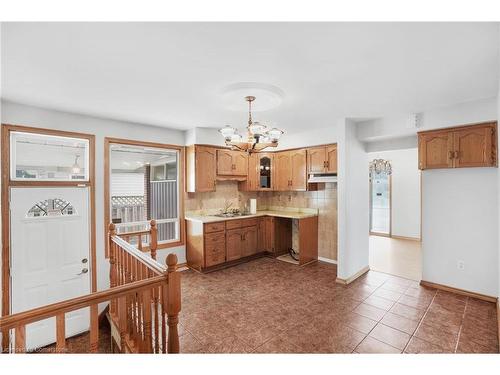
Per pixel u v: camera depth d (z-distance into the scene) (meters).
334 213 4.71
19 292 2.88
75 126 3.32
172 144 4.33
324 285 3.68
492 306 2.98
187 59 1.93
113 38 1.65
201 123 3.94
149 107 3.09
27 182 2.96
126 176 3.91
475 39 1.67
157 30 1.57
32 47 1.75
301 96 2.74
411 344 2.30
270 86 2.42
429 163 3.33
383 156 7.04
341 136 3.68
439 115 3.16
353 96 2.75
